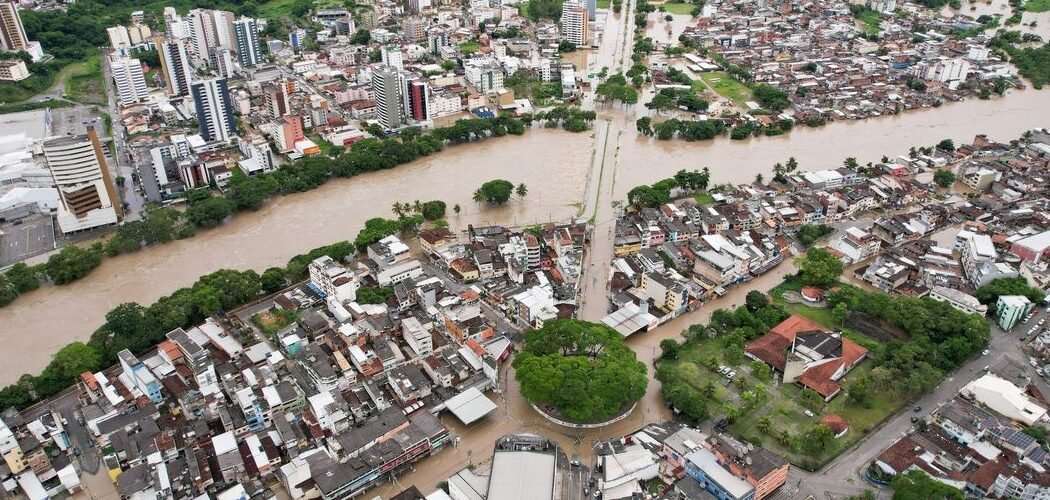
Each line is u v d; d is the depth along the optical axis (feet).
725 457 604.90
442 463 654.53
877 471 625.41
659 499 606.96
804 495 605.73
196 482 607.37
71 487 620.08
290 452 655.76
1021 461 620.90
